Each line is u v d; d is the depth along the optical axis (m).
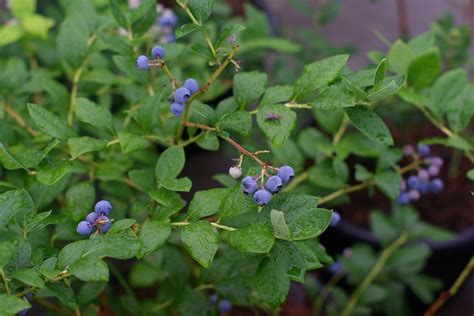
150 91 1.06
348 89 0.89
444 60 1.55
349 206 1.53
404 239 1.34
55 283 0.84
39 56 1.37
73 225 0.96
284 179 0.85
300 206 0.85
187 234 0.84
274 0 2.37
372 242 1.46
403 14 1.81
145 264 1.21
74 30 1.11
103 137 1.10
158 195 0.90
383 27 2.20
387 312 1.38
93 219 0.86
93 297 1.02
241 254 0.92
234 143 0.90
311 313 1.39
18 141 1.10
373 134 0.89
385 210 1.51
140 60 0.93
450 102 1.06
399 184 1.08
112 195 1.11
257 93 0.94
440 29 1.50
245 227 0.84
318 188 1.13
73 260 0.82
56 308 1.12
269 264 0.84
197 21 0.91
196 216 0.87
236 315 1.33
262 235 0.82
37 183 0.95
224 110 0.95
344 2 2.29
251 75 0.95
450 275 1.50
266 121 0.87
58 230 0.96
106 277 0.79
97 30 1.08
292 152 1.11
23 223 0.86
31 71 1.29
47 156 0.93
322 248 0.95
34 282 0.79
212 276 1.06
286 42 1.41
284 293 0.83
